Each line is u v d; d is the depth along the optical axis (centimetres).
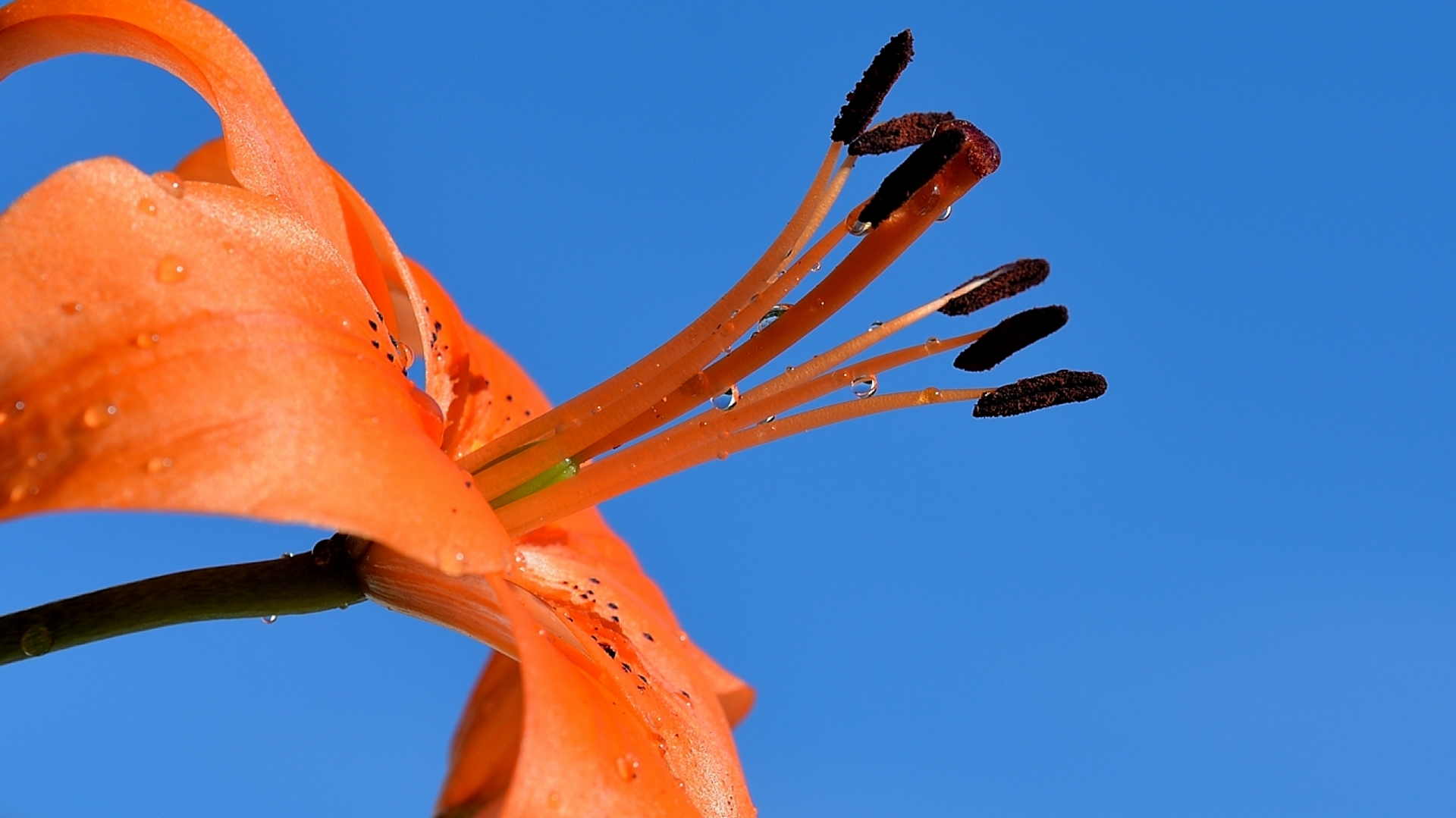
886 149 32
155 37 32
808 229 32
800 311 32
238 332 29
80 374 28
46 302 28
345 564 32
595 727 29
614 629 34
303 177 33
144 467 28
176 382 28
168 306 28
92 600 31
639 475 32
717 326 32
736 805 33
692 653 38
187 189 29
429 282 35
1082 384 33
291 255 30
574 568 35
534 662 29
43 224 28
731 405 33
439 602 32
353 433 29
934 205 32
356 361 29
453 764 37
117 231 28
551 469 33
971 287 33
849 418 33
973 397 33
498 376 36
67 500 27
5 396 28
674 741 32
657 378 32
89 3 32
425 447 29
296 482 28
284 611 32
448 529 29
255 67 33
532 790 29
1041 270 33
